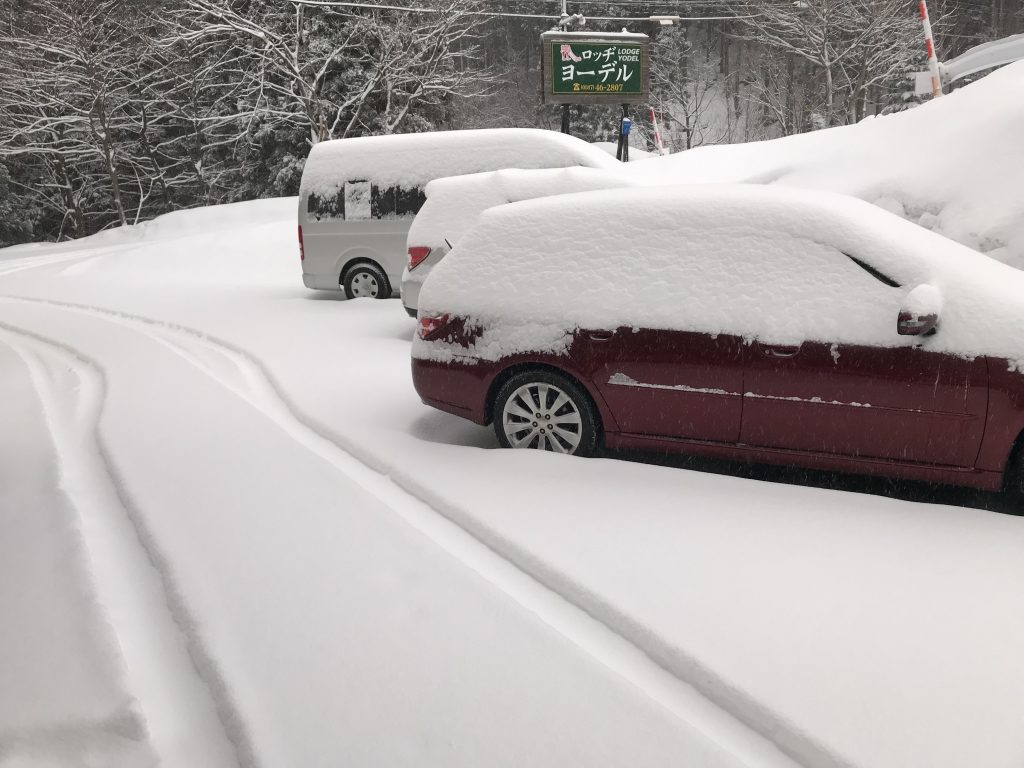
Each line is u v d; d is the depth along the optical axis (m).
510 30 64.31
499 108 53.69
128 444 5.15
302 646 2.87
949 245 4.41
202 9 30.42
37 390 7.00
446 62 37.06
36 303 12.96
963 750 2.31
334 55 32.03
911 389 3.89
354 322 9.54
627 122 22.81
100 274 16.75
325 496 4.22
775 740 2.45
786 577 3.28
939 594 3.12
